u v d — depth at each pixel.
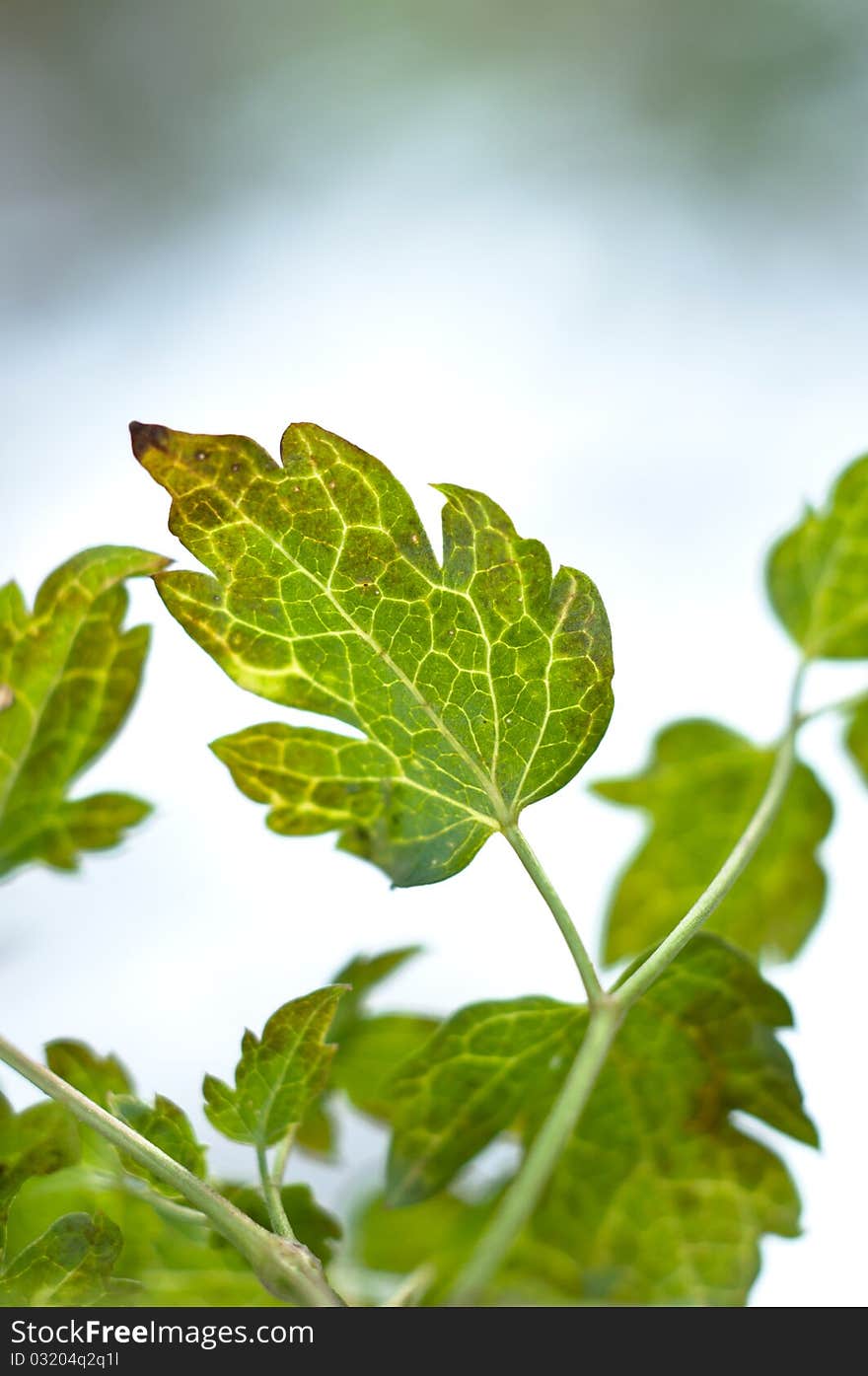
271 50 1.22
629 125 1.17
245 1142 0.33
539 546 0.34
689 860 0.43
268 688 0.34
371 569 0.34
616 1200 0.36
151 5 1.22
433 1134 0.35
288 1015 0.33
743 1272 0.36
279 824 0.34
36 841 0.37
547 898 0.33
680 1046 0.35
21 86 1.19
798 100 1.14
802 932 0.43
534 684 0.34
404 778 0.34
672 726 0.44
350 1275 0.40
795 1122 0.35
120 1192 0.35
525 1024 0.35
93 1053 0.35
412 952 0.39
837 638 0.41
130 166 1.18
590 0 1.19
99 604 0.36
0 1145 0.33
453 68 1.21
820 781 0.43
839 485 0.41
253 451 0.33
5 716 0.36
